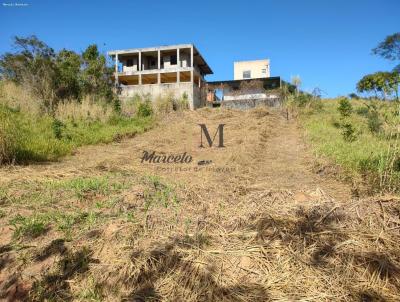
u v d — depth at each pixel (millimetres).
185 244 2504
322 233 2504
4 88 12539
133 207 3518
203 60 31672
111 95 17031
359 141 8062
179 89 22906
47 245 2701
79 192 3963
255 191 4105
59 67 14266
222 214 3121
